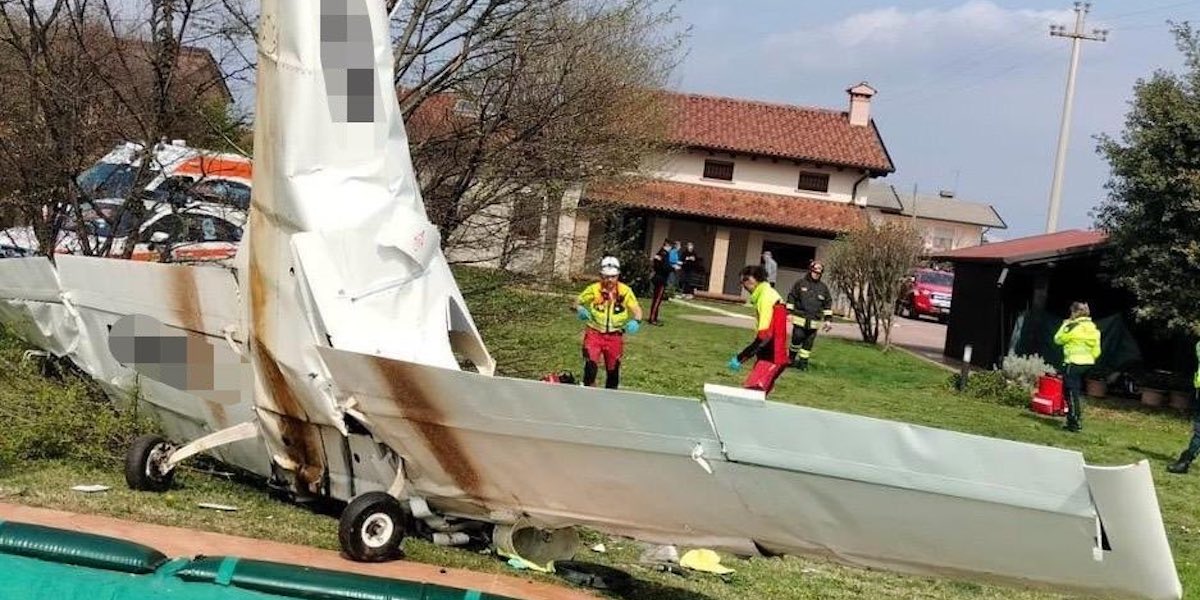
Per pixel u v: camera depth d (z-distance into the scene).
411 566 5.96
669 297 33.03
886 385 19.23
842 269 27.08
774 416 4.84
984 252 25.95
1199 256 19.86
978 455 4.55
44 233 10.83
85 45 10.45
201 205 10.99
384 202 6.30
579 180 11.65
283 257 6.12
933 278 44.22
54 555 4.75
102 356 8.01
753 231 39.16
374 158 6.32
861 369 21.11
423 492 6.08
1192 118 19.98
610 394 5.08
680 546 5.56
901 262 26.36
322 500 6.90
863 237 26.69
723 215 37.47
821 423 4.77
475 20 10.84
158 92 10.54
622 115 13.18
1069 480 4.41
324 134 6.14
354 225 6.12
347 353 5.70
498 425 5.44
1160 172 20.33
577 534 6.61
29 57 10.30
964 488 4.61
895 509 4.79
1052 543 4.59
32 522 6.07
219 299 6.75
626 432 5.14
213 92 10.84
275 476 7.04
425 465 5.89
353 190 6.23
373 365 5.64
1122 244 21.17
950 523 4.73
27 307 8.59
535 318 11.57
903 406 16.89
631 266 30.61
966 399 18.69
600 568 6.71
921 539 4.87
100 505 6.68
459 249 11.30
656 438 5.09
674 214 37.34
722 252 38.28
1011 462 4.50
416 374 5.52
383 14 6.40
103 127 10.59
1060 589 4.79
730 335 23.86
